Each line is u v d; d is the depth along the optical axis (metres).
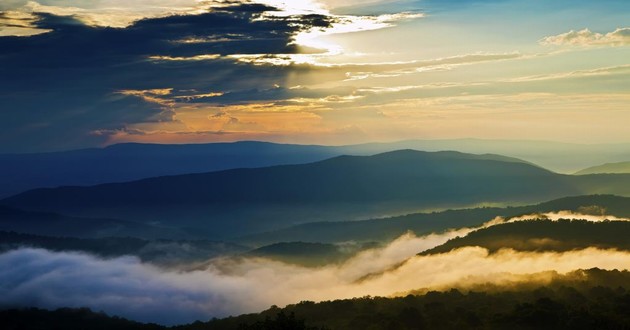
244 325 125.38
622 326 134.25
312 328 128.88
